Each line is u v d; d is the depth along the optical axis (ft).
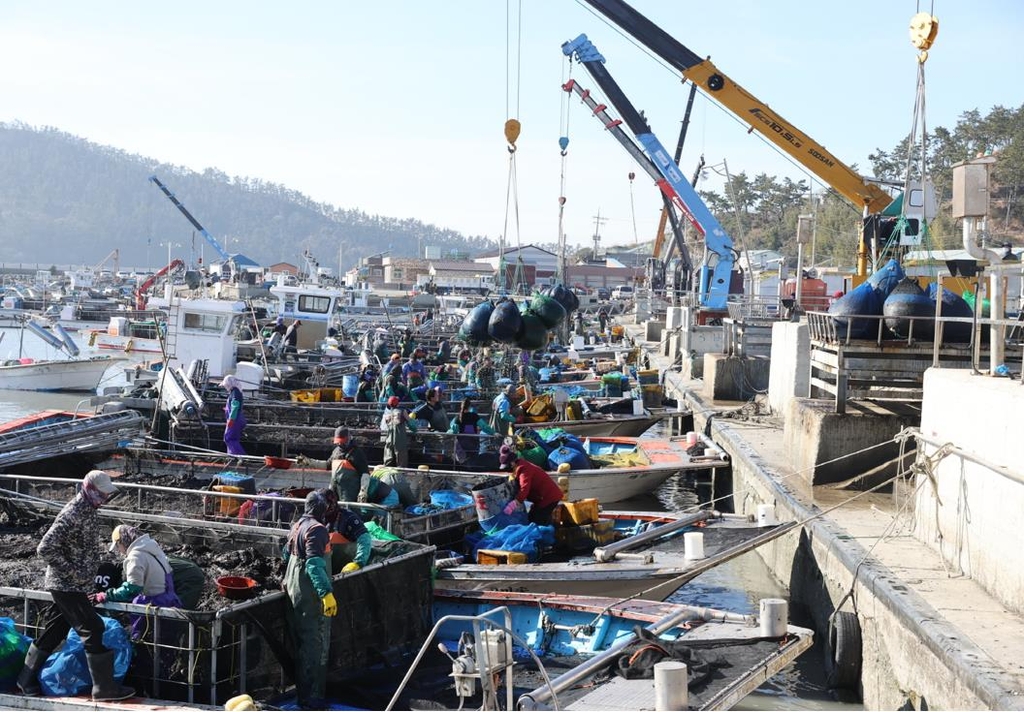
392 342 123.13
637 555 38.68
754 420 70.03
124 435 48.55
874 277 50.67
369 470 43.14
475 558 39.32
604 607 32.42
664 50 97.76
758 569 50.83
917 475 37.73
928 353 46.24
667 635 30.35
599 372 101.40
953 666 25.02
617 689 25.23
